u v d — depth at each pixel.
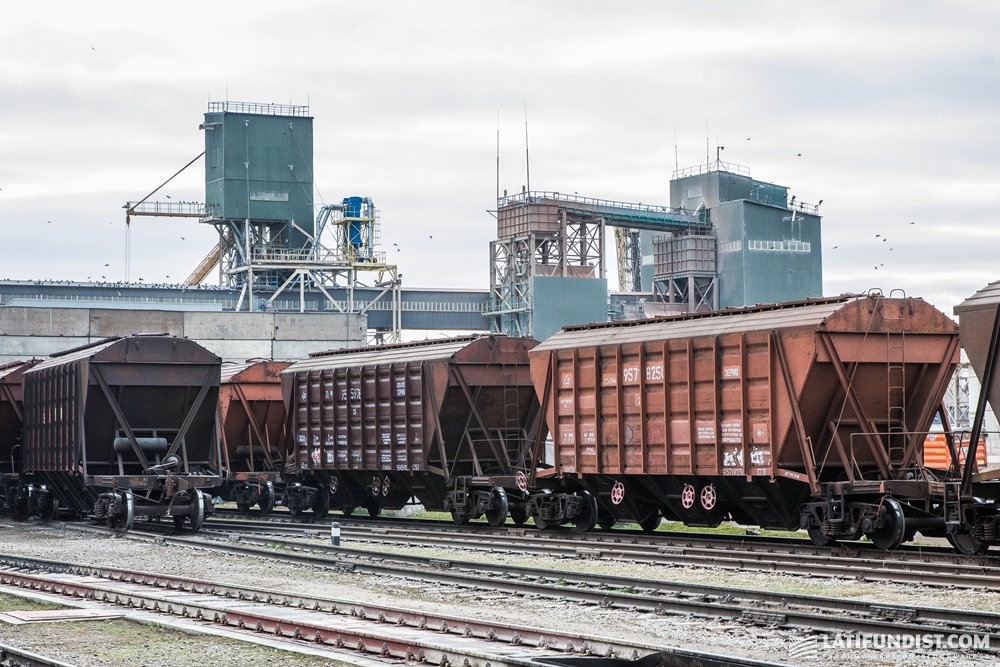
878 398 26.92
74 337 73.88
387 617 17.81
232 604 19.66
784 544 28.06
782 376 26.78
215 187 123.31
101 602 20.45
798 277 132.75
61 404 36.50
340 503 42.31
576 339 32.75
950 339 27.20
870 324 26.39
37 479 41.69
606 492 32.38
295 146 124.25
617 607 18.83
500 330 125.75
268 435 45.34
